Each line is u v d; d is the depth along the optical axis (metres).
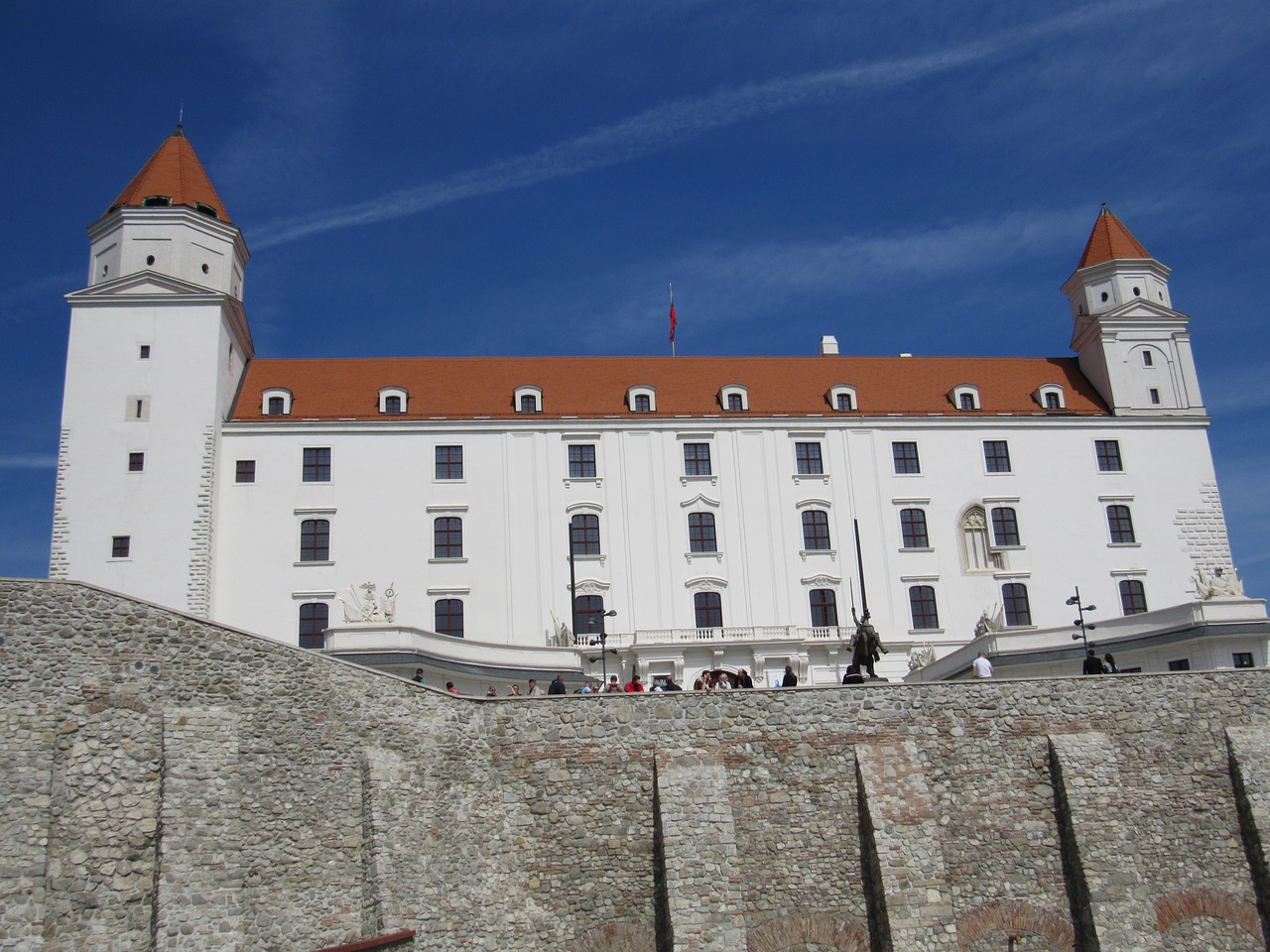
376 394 73.31
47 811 27.94
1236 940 36.81
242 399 71.50
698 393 76.06
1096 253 81.94
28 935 26.94
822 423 73.81
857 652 44.31
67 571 63.97
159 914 28.05
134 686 30.06
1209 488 75.19
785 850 35.62
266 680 31.98
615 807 35.56
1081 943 36.22
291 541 67.81
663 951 34.41
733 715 36.78
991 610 71.62
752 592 70.62
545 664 59.72
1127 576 73.06
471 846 34.06
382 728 33.53
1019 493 73.81
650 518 71.06
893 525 72.56
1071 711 38.53
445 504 69.56
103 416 66.38
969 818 36.88
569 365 78.44
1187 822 37.81
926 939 34.56
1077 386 79.62
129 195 71.94
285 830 31.05
